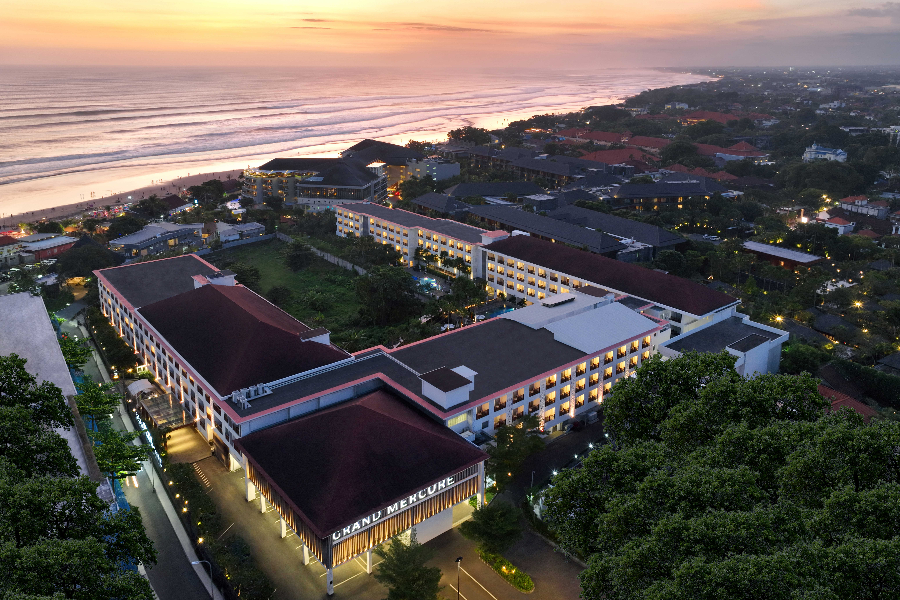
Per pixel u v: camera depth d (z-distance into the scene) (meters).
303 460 99.12
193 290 155.00
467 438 116.81
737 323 160.12
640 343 145.62
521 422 120.25
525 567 98.69
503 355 133.75
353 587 93.94
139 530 79.06
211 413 121.56
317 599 91.19
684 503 72.00
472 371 120.56
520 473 120.56
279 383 119.00
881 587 61.84
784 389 95.88
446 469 100.62
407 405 116.31
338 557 89.94
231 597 90.75
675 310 160.50
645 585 67.00
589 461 86.88
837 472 76.00
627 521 74.00
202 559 99.12
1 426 80.19
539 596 92.69
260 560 98.50
